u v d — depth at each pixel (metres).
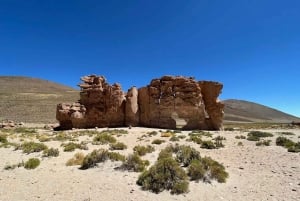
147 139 26.81
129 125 48.03
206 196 8.62
